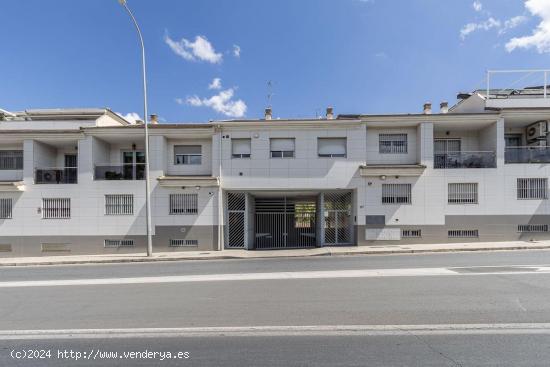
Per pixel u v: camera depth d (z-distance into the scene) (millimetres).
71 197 16766
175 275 9633
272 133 16844
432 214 16375
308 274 9195
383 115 16578
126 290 7633
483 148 17500
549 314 5441
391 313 5582
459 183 16453
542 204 16078
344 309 5832
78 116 18938
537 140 17250
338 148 16953
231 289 7473
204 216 16625
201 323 5254
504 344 4309
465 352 4082
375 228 16531
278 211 18922
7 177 17875
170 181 16531
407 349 4188
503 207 16188
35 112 19656
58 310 6102
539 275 8383
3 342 4668
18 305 6488
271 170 16750
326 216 18047
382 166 16297
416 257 12547
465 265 10156
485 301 6172
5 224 16703
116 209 16812
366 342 4422
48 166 18203
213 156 16844
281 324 5148
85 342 4613
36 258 15406
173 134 16953
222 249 16656
